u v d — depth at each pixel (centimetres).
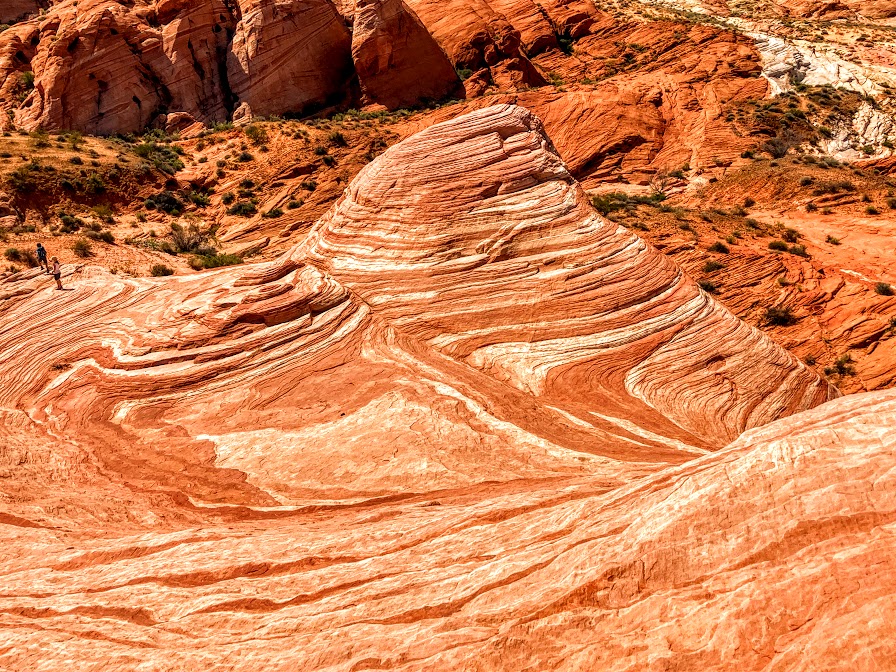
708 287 2997
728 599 450
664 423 1314
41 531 904
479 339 1545
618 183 4788
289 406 1341
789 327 2809
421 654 497
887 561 423
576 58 6656
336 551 723
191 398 1406
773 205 4191
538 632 486
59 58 4703
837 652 388
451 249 1703
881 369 2548
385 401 1302
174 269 2658
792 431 568
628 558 510
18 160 3622
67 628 626
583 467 1072
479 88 5694
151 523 965
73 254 2697
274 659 536
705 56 6281
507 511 734
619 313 1580
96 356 1565
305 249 1947
